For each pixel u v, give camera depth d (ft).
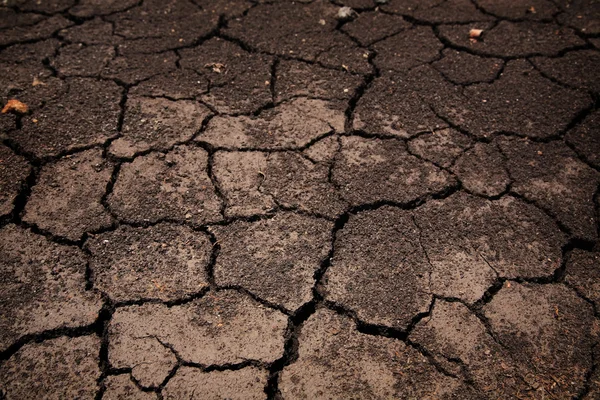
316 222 6.68
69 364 5.41
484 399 5.31
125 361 5.45
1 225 6.50
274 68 8.98
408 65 9.13
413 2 10.60
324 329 5.77
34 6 10.16
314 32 9.82
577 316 5.95
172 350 5.54
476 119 8.14
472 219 6.82
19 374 5.32
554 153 7.68
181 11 10.21
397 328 5.77
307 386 5.36
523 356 5.62
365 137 7.84
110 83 8.51
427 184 7.18
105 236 6.45
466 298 6.05
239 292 6.00
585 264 6.44
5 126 7.63
